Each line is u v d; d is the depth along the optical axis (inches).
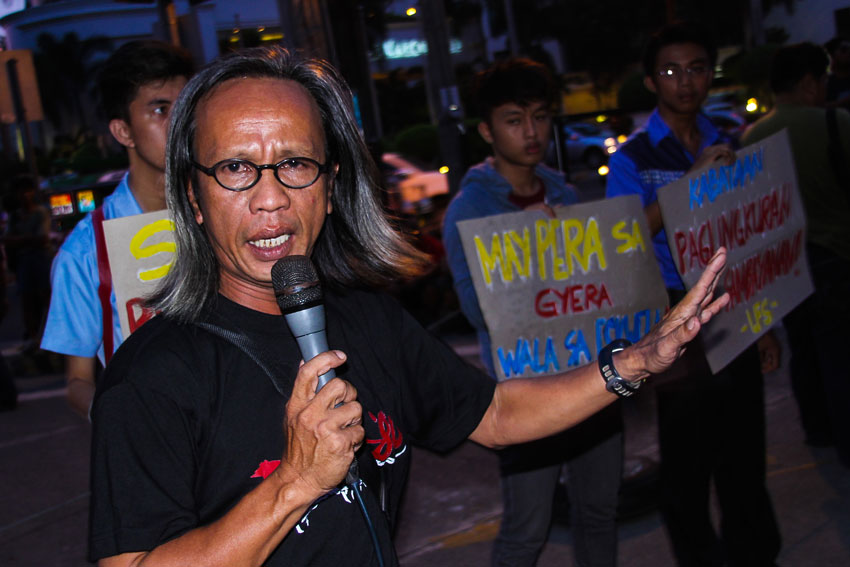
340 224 71.6
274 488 50.5
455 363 72.1
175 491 53.7
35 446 249.6
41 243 368.5
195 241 61.6
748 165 123.3
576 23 1349.7
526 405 71.4
